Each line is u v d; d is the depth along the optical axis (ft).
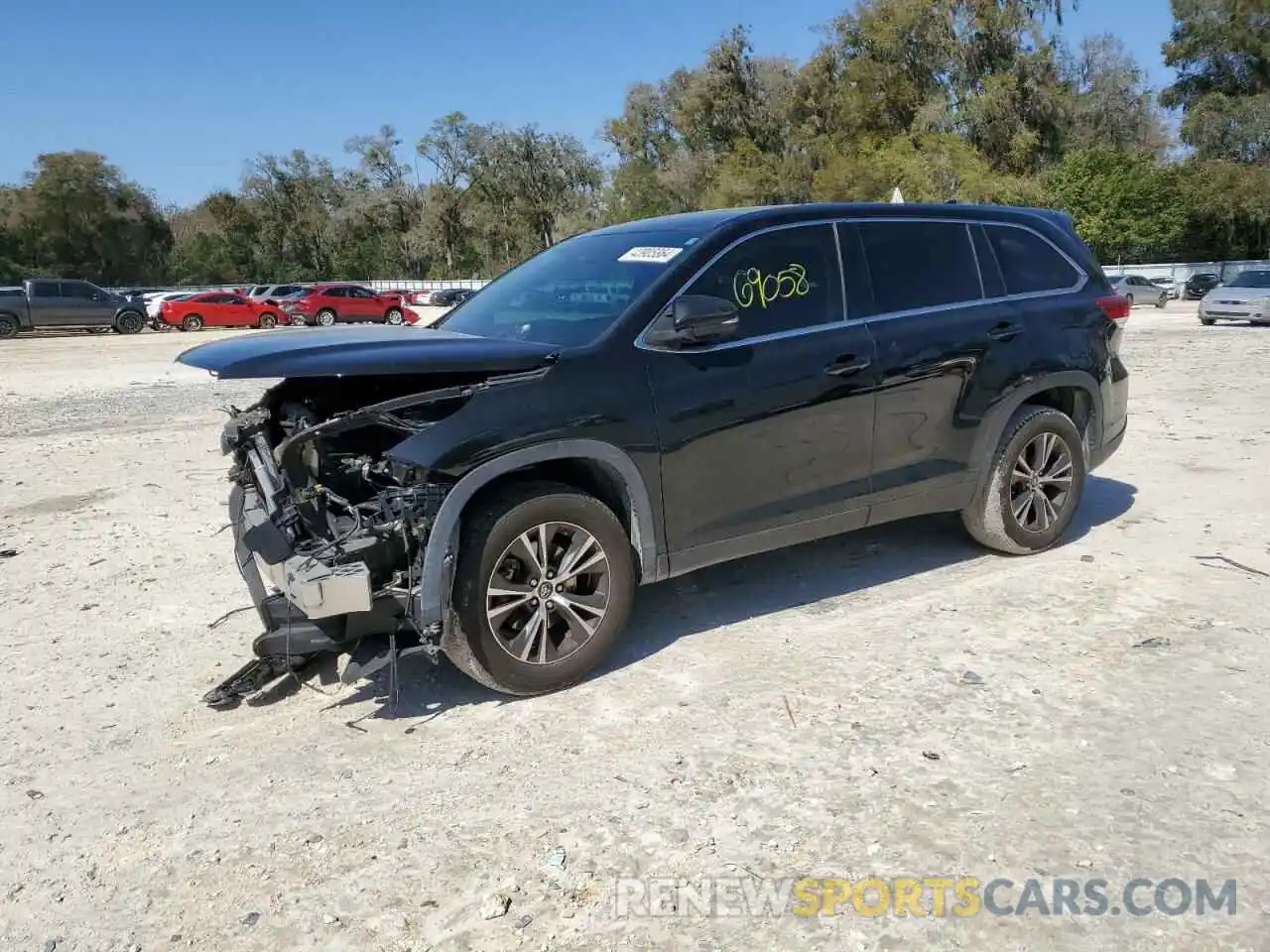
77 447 35.12
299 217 302.25
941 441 17.10
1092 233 185.88
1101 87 234.58
